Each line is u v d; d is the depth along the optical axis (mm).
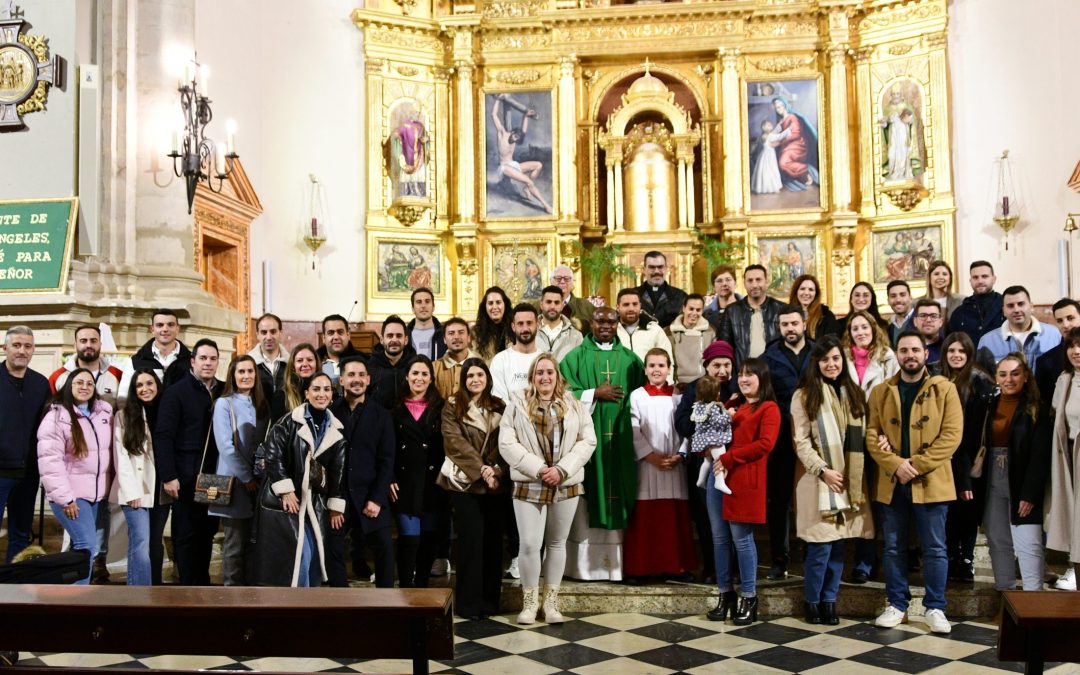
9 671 2803
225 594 2775
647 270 6961
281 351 6355
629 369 5738
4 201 7070
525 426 5109
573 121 11953
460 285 11852
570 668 4254
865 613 5227
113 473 5332
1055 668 4191
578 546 5684
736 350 6258
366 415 5109
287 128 11070
